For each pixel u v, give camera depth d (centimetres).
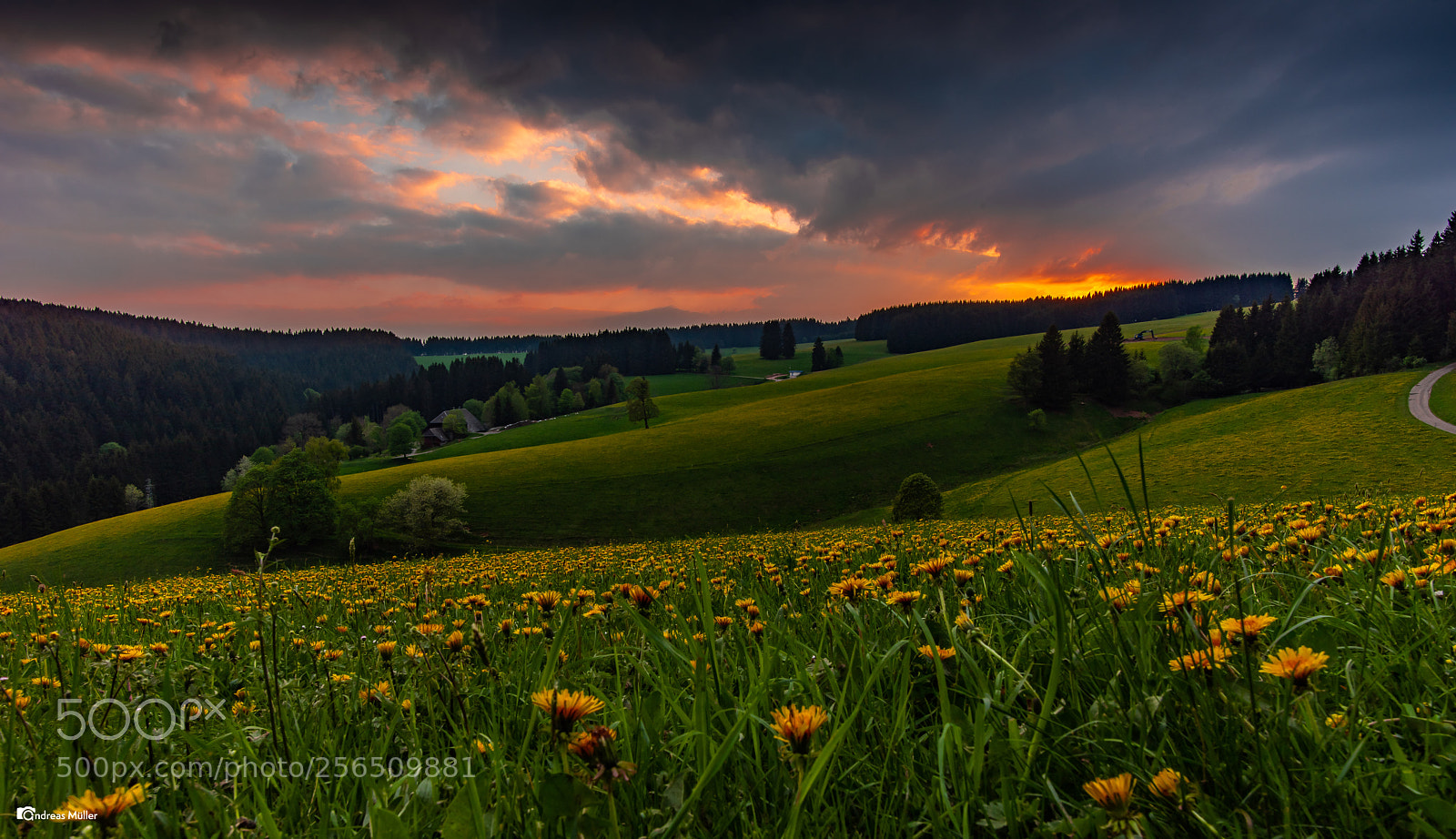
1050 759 130
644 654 206
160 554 5331
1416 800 95
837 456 7119
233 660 292
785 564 484
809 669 163
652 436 8381
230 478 11425
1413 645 145
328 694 194
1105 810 101
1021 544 286
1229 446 5191
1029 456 7275
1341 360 9038
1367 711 134
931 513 4206
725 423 8775
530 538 5662
